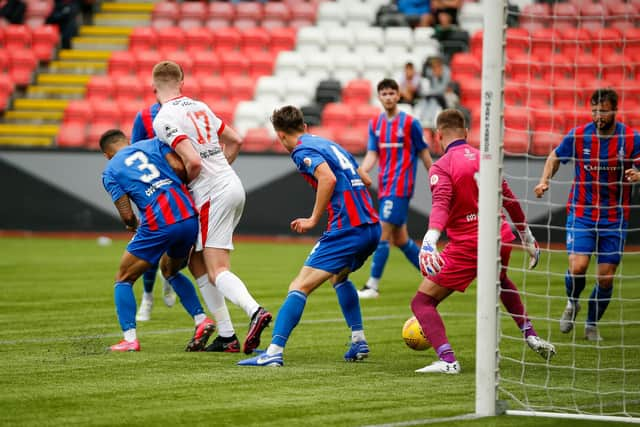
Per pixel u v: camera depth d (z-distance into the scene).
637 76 60.81
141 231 23.59
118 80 69.44
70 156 61.69
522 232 22.05
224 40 72.12
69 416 16.62
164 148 23.88
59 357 22.80
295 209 59.16
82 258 49.09
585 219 26.56
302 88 66.94
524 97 60.59
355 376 20.75
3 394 18.45
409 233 57.19
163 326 28.45
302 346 25.30
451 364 21.28
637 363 22.98
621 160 26.12
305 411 17.16
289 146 22.45
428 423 16.36
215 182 23.64
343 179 22.06
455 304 34.44
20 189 62.38
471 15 70.75
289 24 74.06
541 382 20.67
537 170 54.53
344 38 70.88
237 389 19.11
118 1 78.44
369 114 63.16
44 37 73.38
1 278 40.41
